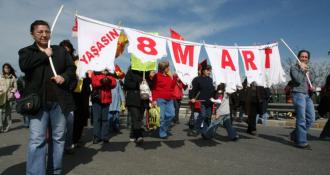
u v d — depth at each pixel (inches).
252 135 412.2
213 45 364.5
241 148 313.0
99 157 266.4
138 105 318.7
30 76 184.1
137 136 324.2
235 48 373.4
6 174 212.7
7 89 436.8
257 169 231.0
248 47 378.3
